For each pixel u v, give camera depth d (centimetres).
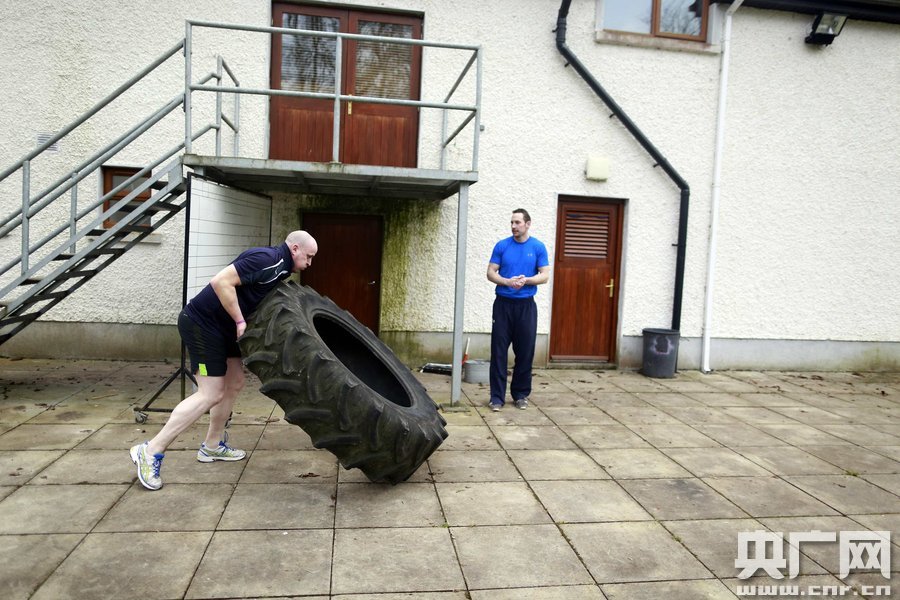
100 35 648
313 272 711
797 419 562
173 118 663
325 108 692
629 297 750
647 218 745
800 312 785
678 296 745
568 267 750
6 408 487
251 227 602
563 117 720
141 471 343
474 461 420
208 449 393
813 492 387
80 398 524
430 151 703
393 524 319
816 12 741
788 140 764
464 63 699
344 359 457
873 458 457
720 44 739
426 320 716
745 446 476
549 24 708
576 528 323
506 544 303
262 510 328
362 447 342
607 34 717
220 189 510
